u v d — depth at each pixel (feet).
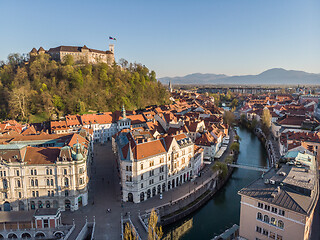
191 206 343.05
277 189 229.25
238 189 415.03
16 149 320.70
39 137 441.68
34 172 314.96
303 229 204.23
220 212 353.10
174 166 382.01
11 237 286.66
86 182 337.31
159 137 391.65
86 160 356.38
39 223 286.25
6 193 314.14
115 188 382.83
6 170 309.42
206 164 490.08
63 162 312.91
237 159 540.11
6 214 308.60
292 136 486.79
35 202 321.11
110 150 578.66
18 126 618.03
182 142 401.49
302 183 233.35
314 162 310.04
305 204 211.00
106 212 318.24
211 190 391.24
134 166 331.77
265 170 433.89
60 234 286.66
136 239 255.29
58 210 295.28
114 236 274.36
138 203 340.18
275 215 219.82
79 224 294.25
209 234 309.63
